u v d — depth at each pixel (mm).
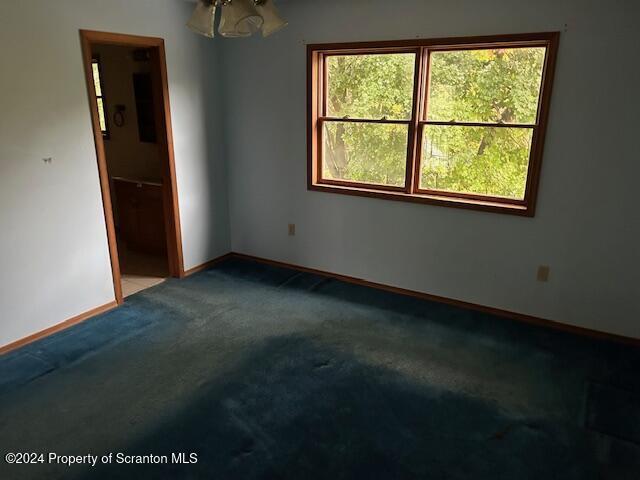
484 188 3609
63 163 3250
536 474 2141
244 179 4672
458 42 3342
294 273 4559
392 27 3559
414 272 4000
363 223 4129
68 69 3182
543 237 3400
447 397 2688
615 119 3002
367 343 3275
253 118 4418
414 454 2254
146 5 3641
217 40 4348
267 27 2297
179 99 4070
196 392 2717
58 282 3354
